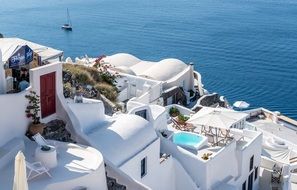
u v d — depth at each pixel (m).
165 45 140.62
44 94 27.73
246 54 132.75
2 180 22.80
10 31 151.38
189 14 199.75
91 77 47.22
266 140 50.94
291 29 169.62
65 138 27.97
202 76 111.44
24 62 28.36
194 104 56.44
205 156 34.44
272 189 42.09
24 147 25.59
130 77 51.38
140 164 30.58
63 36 146.75
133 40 145.62
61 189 22.44
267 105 94.19
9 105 25.44
